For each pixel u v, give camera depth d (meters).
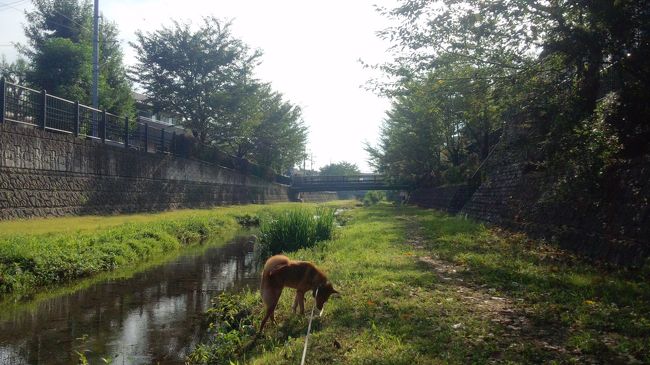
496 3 10.15
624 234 8.84
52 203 17.52
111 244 13.47
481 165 24.31
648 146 9.90
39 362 5.88
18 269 9.88
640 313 5.63
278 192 54.22
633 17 8.76
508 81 11.45
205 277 11.63
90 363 5.85
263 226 15.45
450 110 14.09
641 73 9.38
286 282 6.21
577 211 11.07
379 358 4.46
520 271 8.66
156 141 28.53
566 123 10.41
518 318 5.81
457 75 12.05
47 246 11.47
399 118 36.34
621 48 9.17
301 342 5.21
